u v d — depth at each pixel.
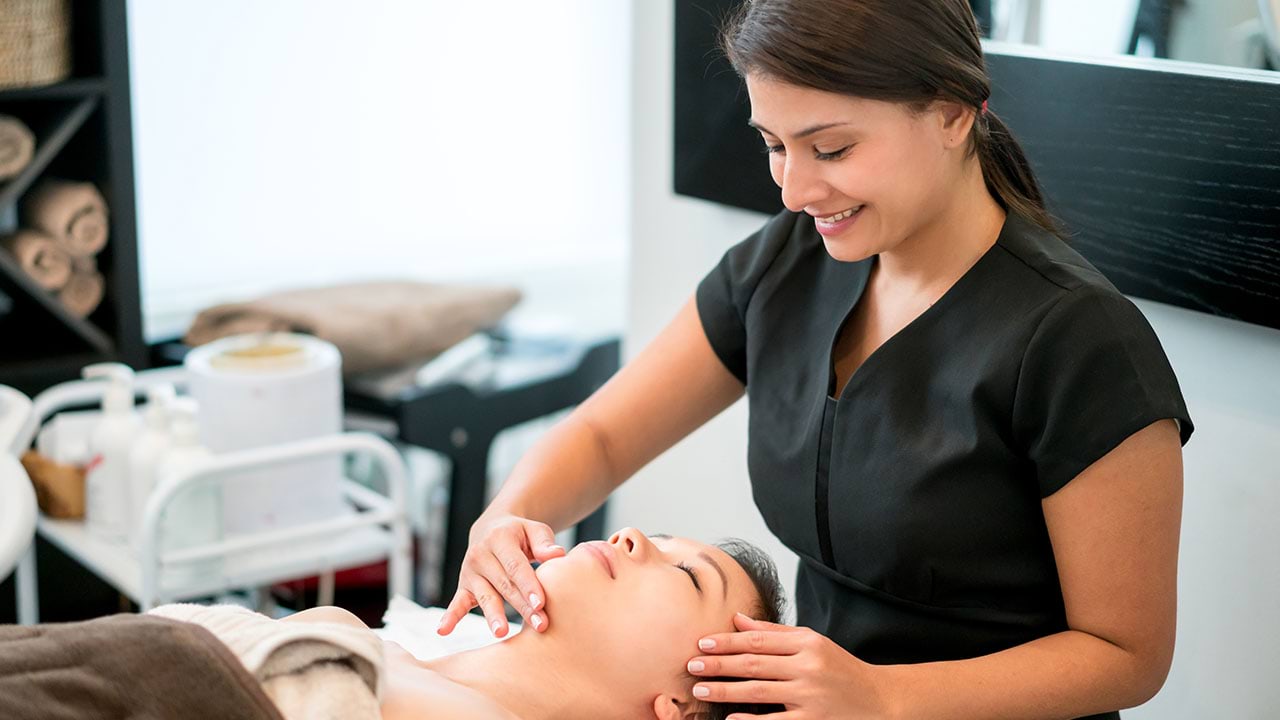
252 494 2.03
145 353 2.38
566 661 1.31
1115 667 1.20
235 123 2.67
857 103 1.12
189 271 2.68
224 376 2.02
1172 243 1.53
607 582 1.32
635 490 2.38
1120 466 1.18
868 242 1.20
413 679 1.23
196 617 1.17
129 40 2.44
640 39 2.22
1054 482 1.20
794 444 1.38
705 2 1.97
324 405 2.09
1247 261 1.47
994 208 1.29
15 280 2.21
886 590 1.32
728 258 1.51
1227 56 1.49
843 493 1.32
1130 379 1.17
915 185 1.17
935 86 1.13
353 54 2.77
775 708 1.31
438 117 2.90
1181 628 1.65
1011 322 1.22
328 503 2.10
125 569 1.92
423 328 2.51
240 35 2.64
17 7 2.12
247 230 2.73
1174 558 1.21
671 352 1.54
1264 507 1.55
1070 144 1.62
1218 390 1.58
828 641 1.17
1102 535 1.19
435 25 2.85
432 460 2.98
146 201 2.62
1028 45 1.69
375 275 2.90
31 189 2.33
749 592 1.38
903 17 1.12
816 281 1.42
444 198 2.95
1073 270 1.22
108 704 1.05
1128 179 1.56
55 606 2.47
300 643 1.12
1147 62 1.55
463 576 1.37
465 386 2.48
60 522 2.07
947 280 1.28
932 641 1.32
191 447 1.94
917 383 1.28
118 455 1.99
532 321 2.89
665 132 2.20
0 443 1.64
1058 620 1.30
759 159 1.96
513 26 2.95
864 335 1.35
